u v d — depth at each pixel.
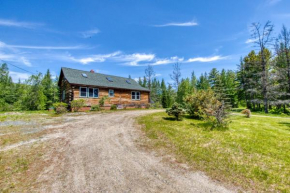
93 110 13.84
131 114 11.54
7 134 5.70
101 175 3.01
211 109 7.42
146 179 2.87
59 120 8.70
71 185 2.66
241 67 23.86
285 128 7.12
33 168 3.28
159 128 6.85
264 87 17.70
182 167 3.37
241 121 9.17
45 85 22.94
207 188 2.58
